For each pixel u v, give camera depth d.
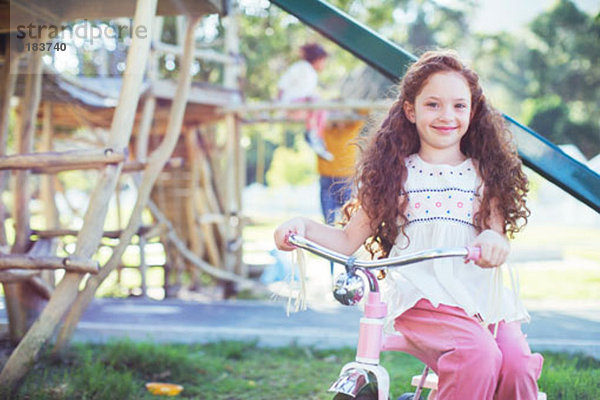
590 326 4.66
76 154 2.86
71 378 3.18
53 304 2.88
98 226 2.91
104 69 3.81
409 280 2.00
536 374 1.92
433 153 2.15
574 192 2.58
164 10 3.32
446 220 2.05
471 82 2.12
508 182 2.13
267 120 7.01
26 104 3.54
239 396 3.12
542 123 21.84
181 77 3.55
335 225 2.38
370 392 1.81
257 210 31.72
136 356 3.55
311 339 4.21
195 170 6.64
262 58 9.37
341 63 10.55
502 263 1.77
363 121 5.73
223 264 6.79
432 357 1.95
